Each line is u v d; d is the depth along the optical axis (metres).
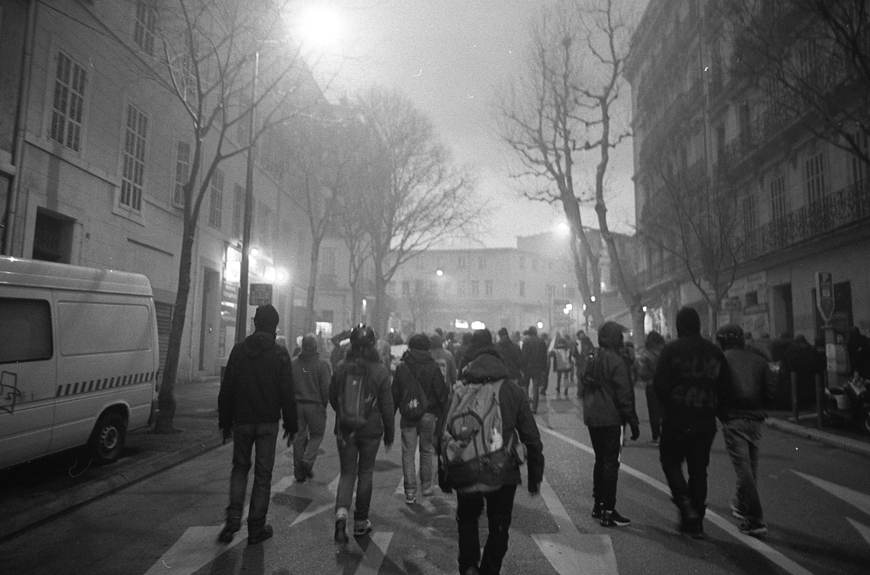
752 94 23.17
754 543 5.27
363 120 26.77
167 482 7.80
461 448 3.78
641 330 21.58
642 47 36.50
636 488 7.28
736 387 5.54
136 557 5.05
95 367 7.87
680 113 29.86
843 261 18.34
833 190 18.72
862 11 10.11
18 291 6.86
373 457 5.58
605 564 4.79
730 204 21.44
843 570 4.67
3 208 12.17
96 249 15.20
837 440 10.21
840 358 11.86
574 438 10.94
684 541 5.32
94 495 6.96
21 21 12.59
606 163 22.38
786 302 22.50
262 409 5.34
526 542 5.30
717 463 8.81
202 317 22.59
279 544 5.33
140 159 17.31
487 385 3.95
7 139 12.29
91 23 14.77
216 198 22.72
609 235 22.23
